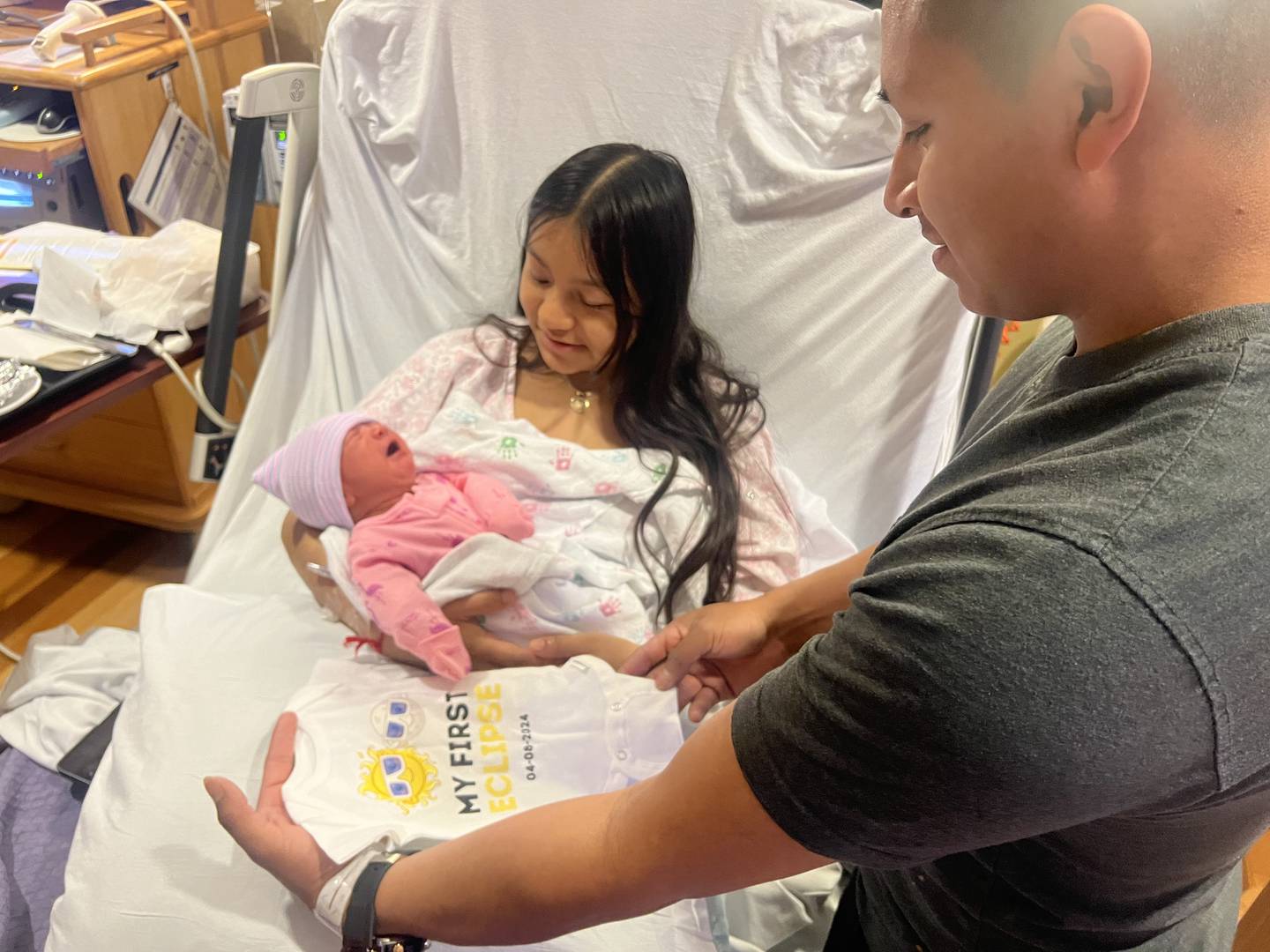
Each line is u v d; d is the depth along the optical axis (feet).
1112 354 1.44
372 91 4.33
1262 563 1.22
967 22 1.32
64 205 5.22
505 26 4.25
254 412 4.33
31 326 4.14
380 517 3.55
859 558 3.01
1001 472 1.43
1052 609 1.23
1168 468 1.26
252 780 3.04
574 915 1.78
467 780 3.03
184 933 2.70
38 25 5.55
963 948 2.00
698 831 1.57
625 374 4.08
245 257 4.07
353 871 2.32
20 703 4.13
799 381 4.50
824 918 3.28
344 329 4.66
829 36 4.02
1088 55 1.21
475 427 3.97
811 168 4.18
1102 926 1.79
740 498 4.04
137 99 5.24
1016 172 1.36
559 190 3.64
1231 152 1.27
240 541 4.20
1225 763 1.29
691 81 4.23
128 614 5.79
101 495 6.22
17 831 3.55
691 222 3.90
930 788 1.32
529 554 3.52
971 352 4.28
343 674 3.31
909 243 4.24
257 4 5.85
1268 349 1.28
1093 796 1.28
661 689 3.18
